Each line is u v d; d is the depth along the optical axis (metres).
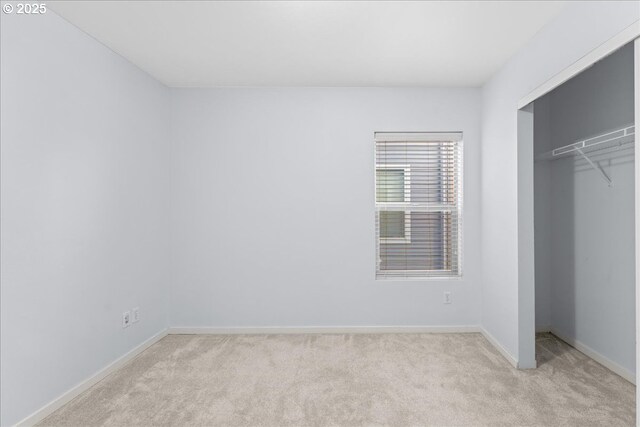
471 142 3.93
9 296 2.11
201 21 2.58
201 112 3.96
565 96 3.59
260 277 3.98
